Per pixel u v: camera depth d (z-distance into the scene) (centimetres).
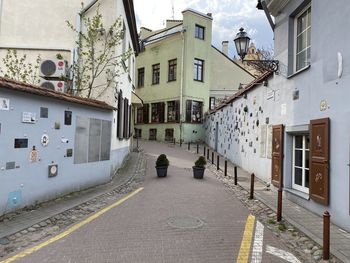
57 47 1341
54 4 1362
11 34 1358
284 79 1021
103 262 499
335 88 734
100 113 1108
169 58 3078
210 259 522
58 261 499
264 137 1216
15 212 724
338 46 723
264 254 553
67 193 930
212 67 3331
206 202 916
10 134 708
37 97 791
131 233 634
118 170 1429
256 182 1230
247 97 1473
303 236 646
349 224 668
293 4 962
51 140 851
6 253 525
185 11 2962
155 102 3191
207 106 3080
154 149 2356
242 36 1126
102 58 1277
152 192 1028
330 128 751
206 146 2653
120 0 1362
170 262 505
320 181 776
